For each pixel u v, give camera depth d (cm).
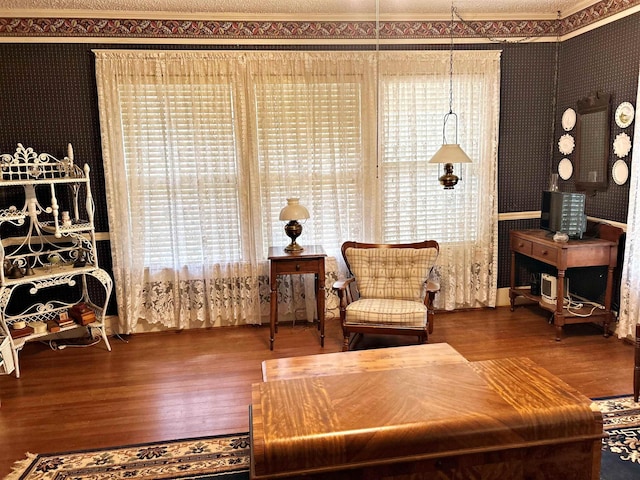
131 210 402
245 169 413
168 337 413
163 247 414
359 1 376
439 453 163
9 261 362
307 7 387
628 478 217
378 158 425
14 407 298
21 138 390
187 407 295
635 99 352
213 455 246
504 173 453
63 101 391
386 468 162
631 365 332
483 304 466
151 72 392
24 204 393
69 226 365
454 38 426
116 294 413
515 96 443
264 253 427
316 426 165
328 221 432
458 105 430
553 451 170
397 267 378
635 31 350
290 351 375
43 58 383
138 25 389
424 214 440
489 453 166
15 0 352
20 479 230
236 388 318
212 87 399
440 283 451
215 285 426
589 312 381
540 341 379
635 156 337
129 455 247
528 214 462
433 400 182
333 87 413
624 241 371
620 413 269
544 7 410
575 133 422
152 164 402
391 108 423
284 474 157
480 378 201
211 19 396
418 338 374
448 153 346
